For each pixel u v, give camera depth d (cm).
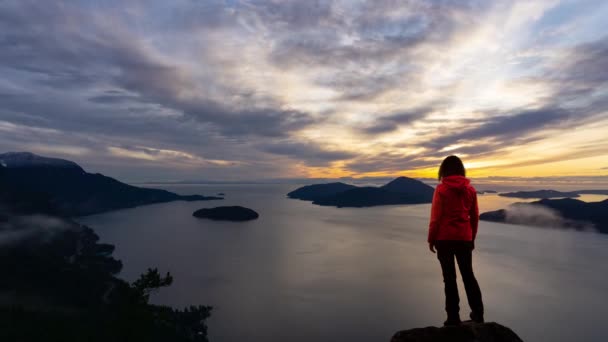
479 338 615
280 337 8956
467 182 713
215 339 8806
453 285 689
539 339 8575
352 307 10975
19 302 9750
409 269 15225
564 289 12100
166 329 6462
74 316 8394
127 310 3641
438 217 697
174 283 13525
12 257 14538
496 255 17525
